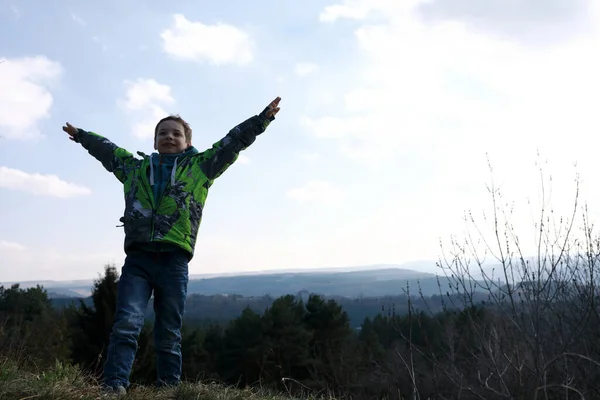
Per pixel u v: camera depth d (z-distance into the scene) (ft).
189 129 13.88
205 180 12.91
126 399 10.00
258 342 89.97
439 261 16.88
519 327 13.43
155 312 12.34
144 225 11.94
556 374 14.20
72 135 13.71
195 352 93.97
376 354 58.13
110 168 13.23
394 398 17.74
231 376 91.09
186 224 12.23
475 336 15.96
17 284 98.12
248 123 13.26
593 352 14.07
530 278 14.01
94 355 67.77
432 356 16.42
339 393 27.20
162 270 12.12
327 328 98.68
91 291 71.97
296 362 84.07
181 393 10.83
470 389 14.99
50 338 50.55
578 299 14.40
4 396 9.02
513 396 13.30
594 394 13.60
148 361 59.72
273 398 12.36
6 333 19.72
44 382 10.07
